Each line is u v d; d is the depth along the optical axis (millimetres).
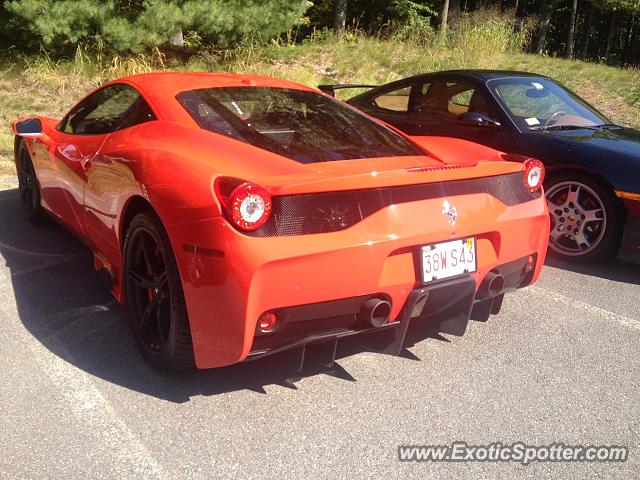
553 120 5246
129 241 2902
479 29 16156
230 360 2451
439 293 2770
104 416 2531
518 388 2900
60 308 3529
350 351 3178
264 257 2316
